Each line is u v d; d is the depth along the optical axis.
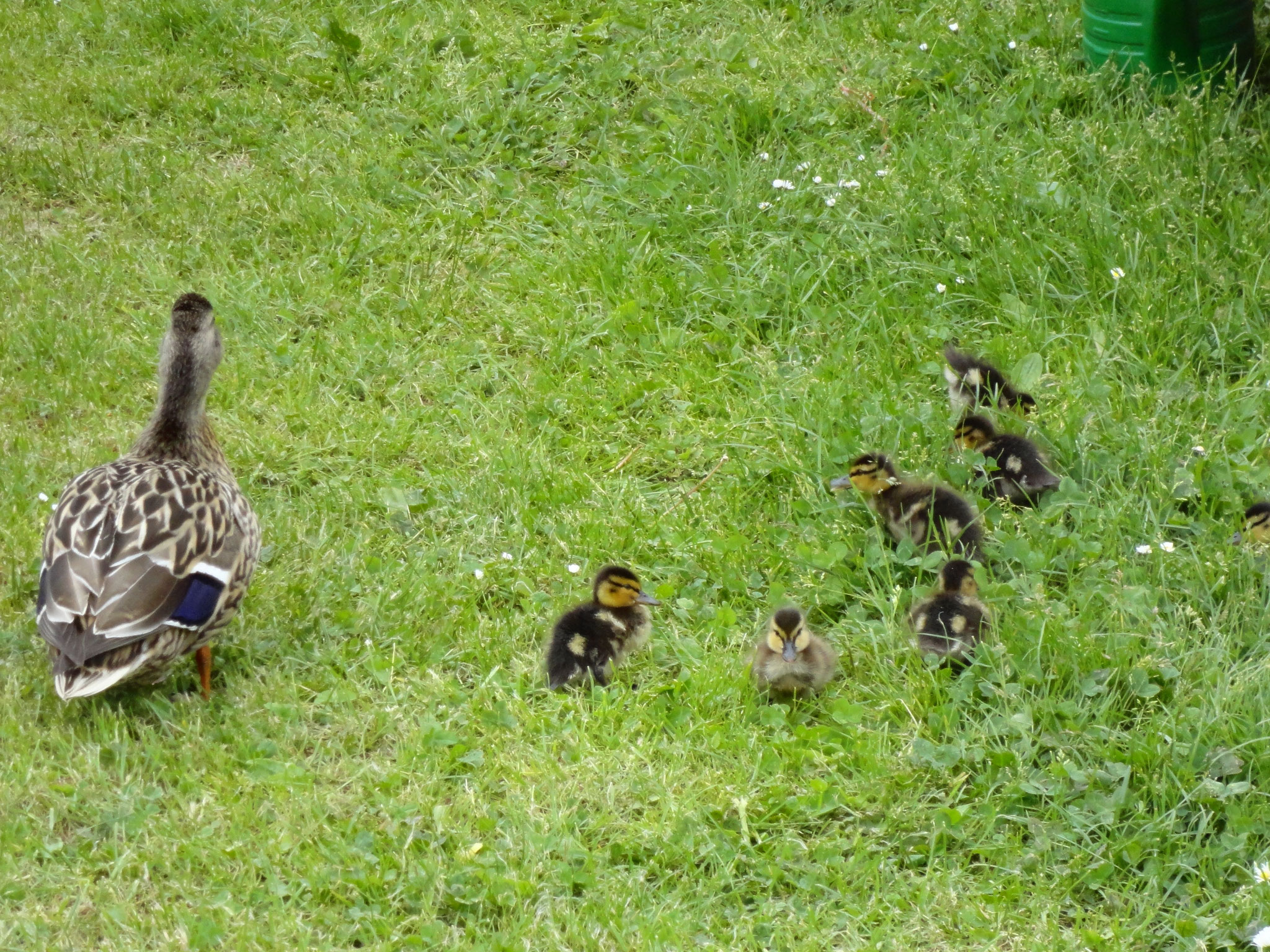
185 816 5.88
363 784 6.16
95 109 11.54
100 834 5.83
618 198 10.61
